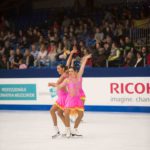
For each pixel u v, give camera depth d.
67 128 13.50
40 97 21.95
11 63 24.41
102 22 26.31
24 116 19.66
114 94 20.33
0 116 19.86
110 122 16.86
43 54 24.08
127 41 22.72
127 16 25.62
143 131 14.40
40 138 13.47
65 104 13.60
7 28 28.97
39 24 29.28
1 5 32.09
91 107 20.89
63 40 25.23
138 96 19.78
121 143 12.24
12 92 22.72
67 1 31.48
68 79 13.38
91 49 22.88
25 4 32.09
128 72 19.92
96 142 12.51
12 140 13.20
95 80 20.70
